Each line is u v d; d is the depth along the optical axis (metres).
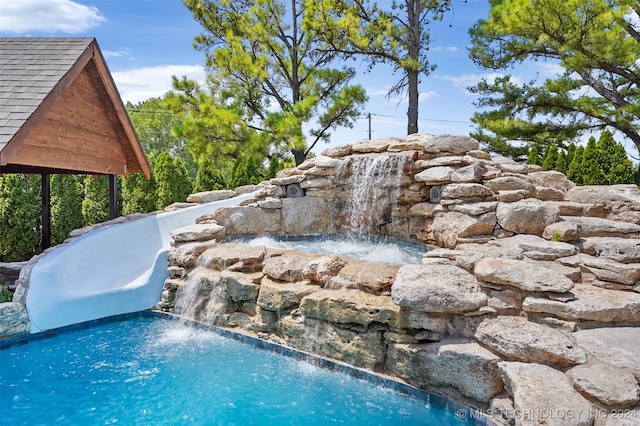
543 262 5.08
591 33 11.48
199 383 4.80
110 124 10.07
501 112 15.04
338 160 9.12
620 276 4.57
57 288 6.72
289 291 5.59
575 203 6.67
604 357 3.57
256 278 6.17
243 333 5.98
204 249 7.28
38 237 11.77
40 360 5.41
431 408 4.22
